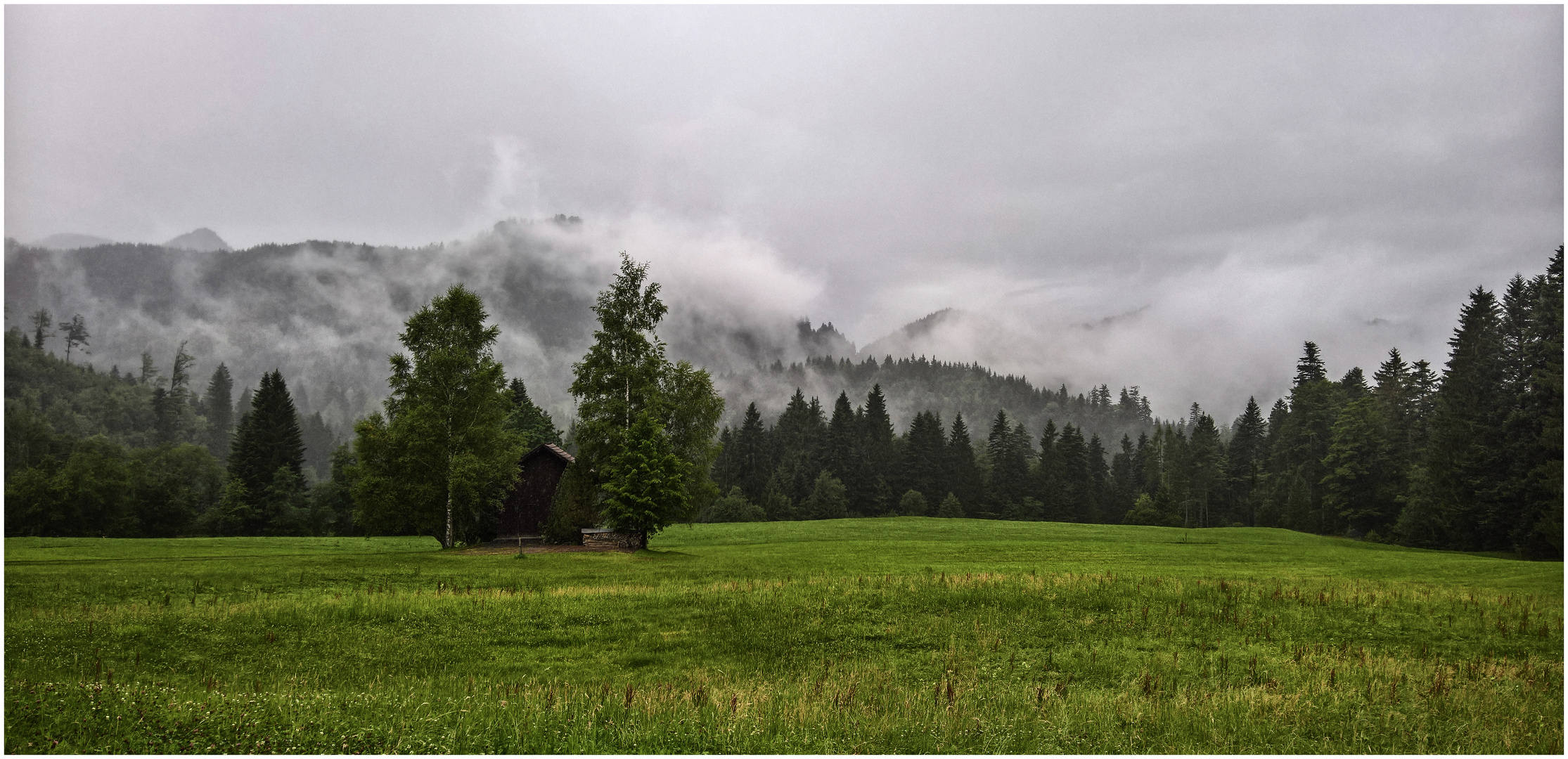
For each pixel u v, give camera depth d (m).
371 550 52.81
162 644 18.11
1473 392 80.38
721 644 20.02
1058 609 24.47
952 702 14.63
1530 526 67.00
